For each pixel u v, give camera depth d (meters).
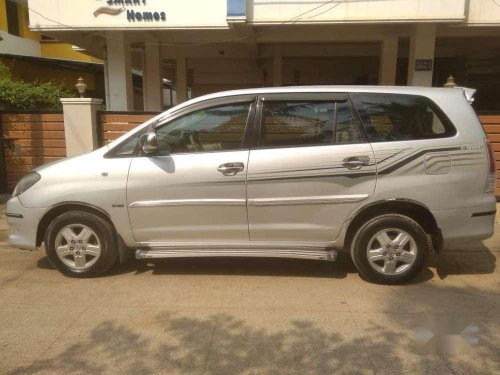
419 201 4.52
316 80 18.42
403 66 16.09
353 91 4.66
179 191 4.63
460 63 16.52
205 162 4.60
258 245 4.73
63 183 4.74
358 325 3.86
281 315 4.05
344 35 11.73
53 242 4.86
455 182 4.52
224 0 9.61
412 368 3.23
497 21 9.52
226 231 4.69
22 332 3.77
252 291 4.57
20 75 16.11
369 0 9.31
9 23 19.45
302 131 4.63
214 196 4.62
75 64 16.95
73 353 3.45
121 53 11.09
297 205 4.59
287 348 3.50
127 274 5.04
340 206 4.57
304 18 9.49
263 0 9.47
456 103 4.62
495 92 16.45
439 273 5.09
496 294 4.53
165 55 16.53
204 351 3.46
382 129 4.59
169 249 4.80
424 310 4.15
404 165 4.50
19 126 9.01
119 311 4.14
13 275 5.05
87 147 8.67
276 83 15.80
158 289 4.63
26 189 4.85
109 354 3.43
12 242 4.95
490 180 4.61
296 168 4.54
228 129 4.69
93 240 4.86
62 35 11.02
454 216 4.57
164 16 9.74
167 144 4.73
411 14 9.31
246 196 4.60
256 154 4.58
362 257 4.65
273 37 12.09
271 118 4.65
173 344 3.57
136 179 4.65
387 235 4.62
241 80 20.17
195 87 20.59
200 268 5.21
